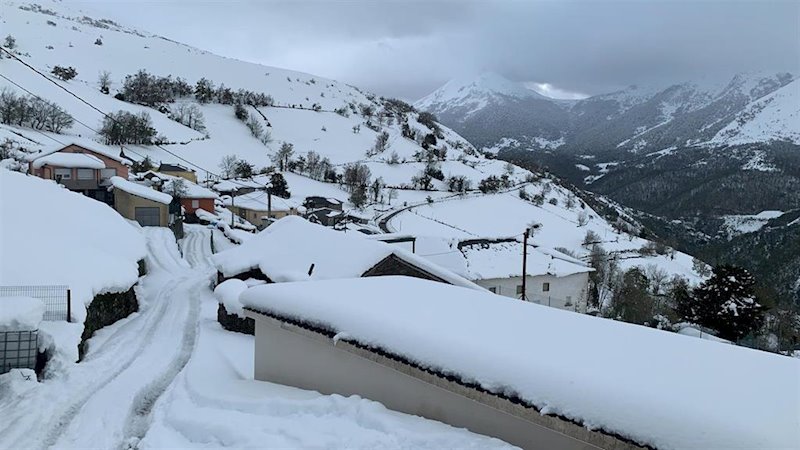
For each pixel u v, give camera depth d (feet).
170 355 34.63
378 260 50.06
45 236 45.60
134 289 51.24
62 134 191.31
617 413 10.39
